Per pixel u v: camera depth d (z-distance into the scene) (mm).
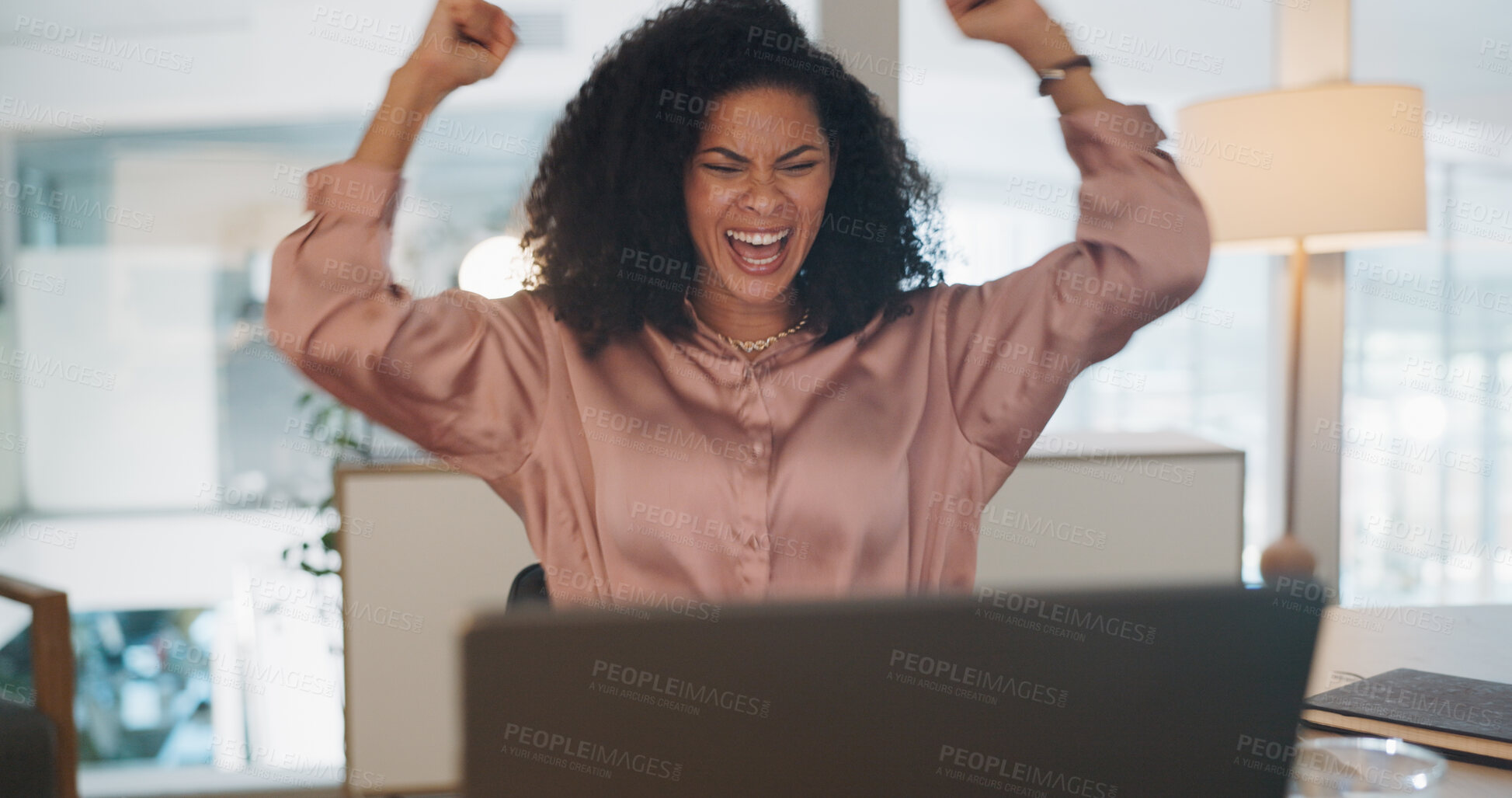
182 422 4199
